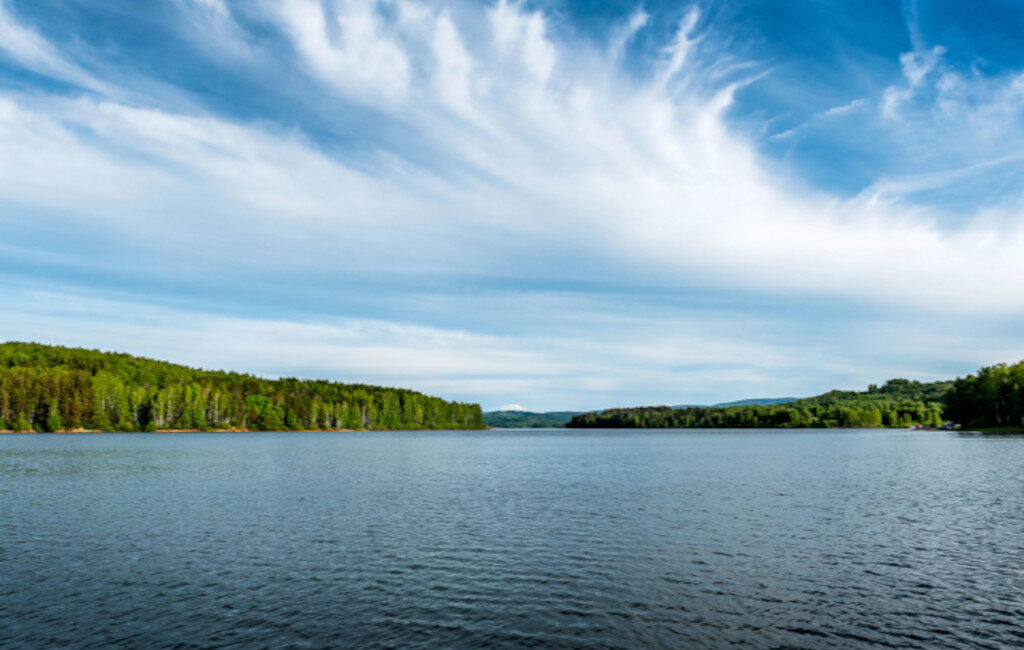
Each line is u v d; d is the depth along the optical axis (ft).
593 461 319.27
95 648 63.21
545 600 78.84
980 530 122.21
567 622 71.15
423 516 138.62
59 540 112.16
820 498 167.63
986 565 95.61
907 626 70.18
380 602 77.87
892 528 124.16
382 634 67.36
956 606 76.74
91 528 123.24
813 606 76.69
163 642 64.90
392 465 288.71
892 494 174.91
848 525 127.34
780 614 73.87
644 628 69.46
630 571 92.07
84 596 79.66
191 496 169.89
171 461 297.53
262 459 319.06
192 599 78.64
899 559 99.30
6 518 133.90
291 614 73.36
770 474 238.27
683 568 93.81
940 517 136.67
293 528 124.06
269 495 173.27
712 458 341.00
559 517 137.39
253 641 65.26
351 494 176.76
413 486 198.18
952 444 453.17
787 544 110.01
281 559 98.84
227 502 159.33
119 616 72.49
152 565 94.79
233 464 283.38
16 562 96.27
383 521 132.16
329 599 78.89
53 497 166.40
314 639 65.87
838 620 71.97
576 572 91.61
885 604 77.51
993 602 78.18
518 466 286.46
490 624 70.44
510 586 84.64
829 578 88.43
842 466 273.13
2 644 63.93
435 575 89.92
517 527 125.59
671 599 79.30
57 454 342.64
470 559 99.09
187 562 96.78
